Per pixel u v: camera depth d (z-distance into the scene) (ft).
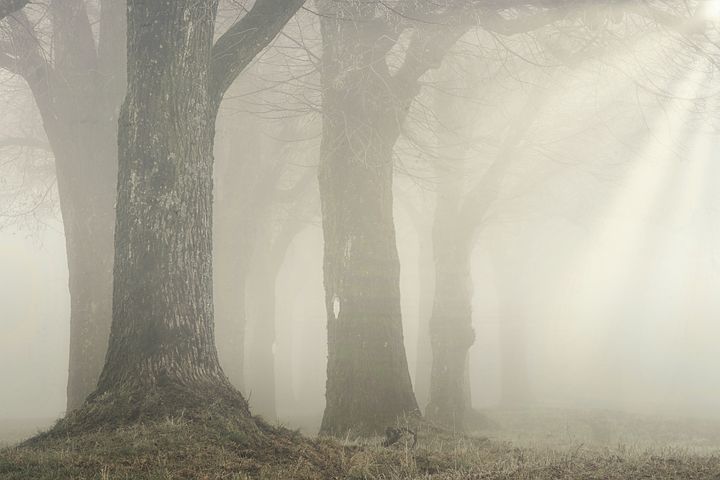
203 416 28.53
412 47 49.83
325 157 49.55
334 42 49.83
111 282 54.19
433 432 42.19
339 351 47.09
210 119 35.27
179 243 32.55
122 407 29.09
